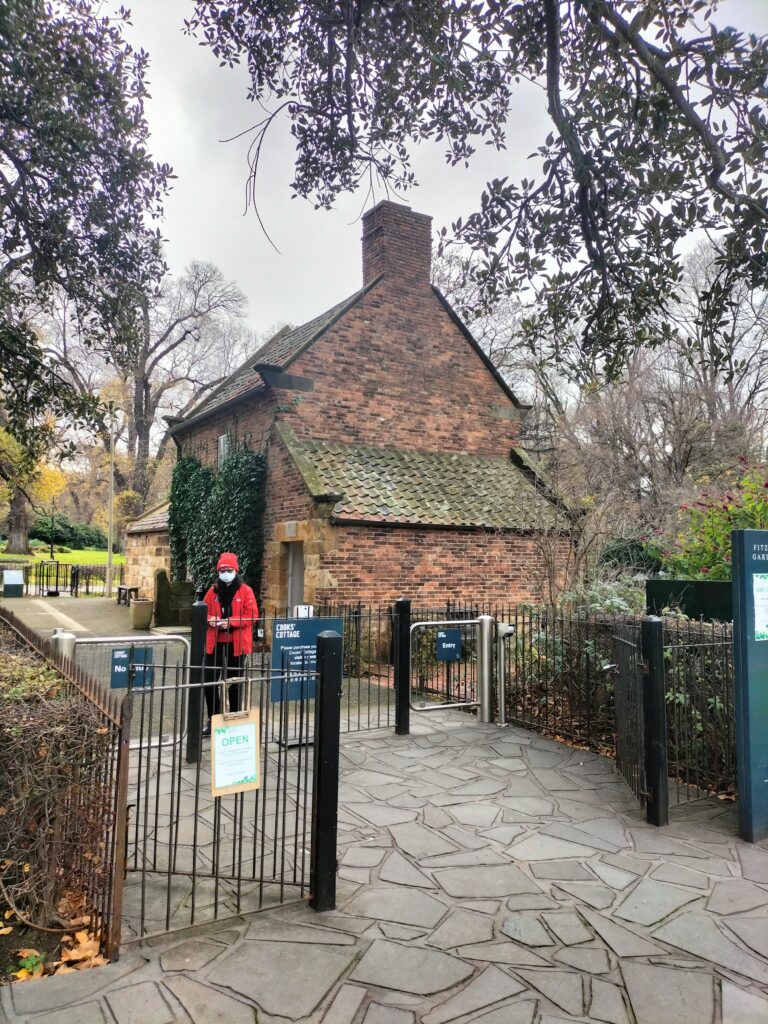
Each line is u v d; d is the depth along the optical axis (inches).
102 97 261.9
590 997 107.2
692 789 217.3
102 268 299.9
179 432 744.3
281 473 538.9
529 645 307.7
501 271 187.8
